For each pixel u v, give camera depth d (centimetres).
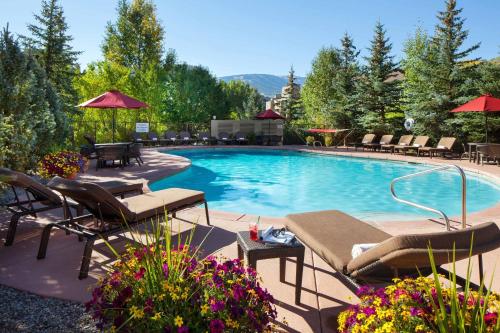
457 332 164
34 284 340
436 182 1157
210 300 208
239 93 6116
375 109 2291
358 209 836
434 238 238
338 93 2662
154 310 199
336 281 354
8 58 697
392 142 2188
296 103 4322
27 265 383
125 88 2439
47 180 796
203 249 438
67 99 2094
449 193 1002
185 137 2384
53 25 2280
